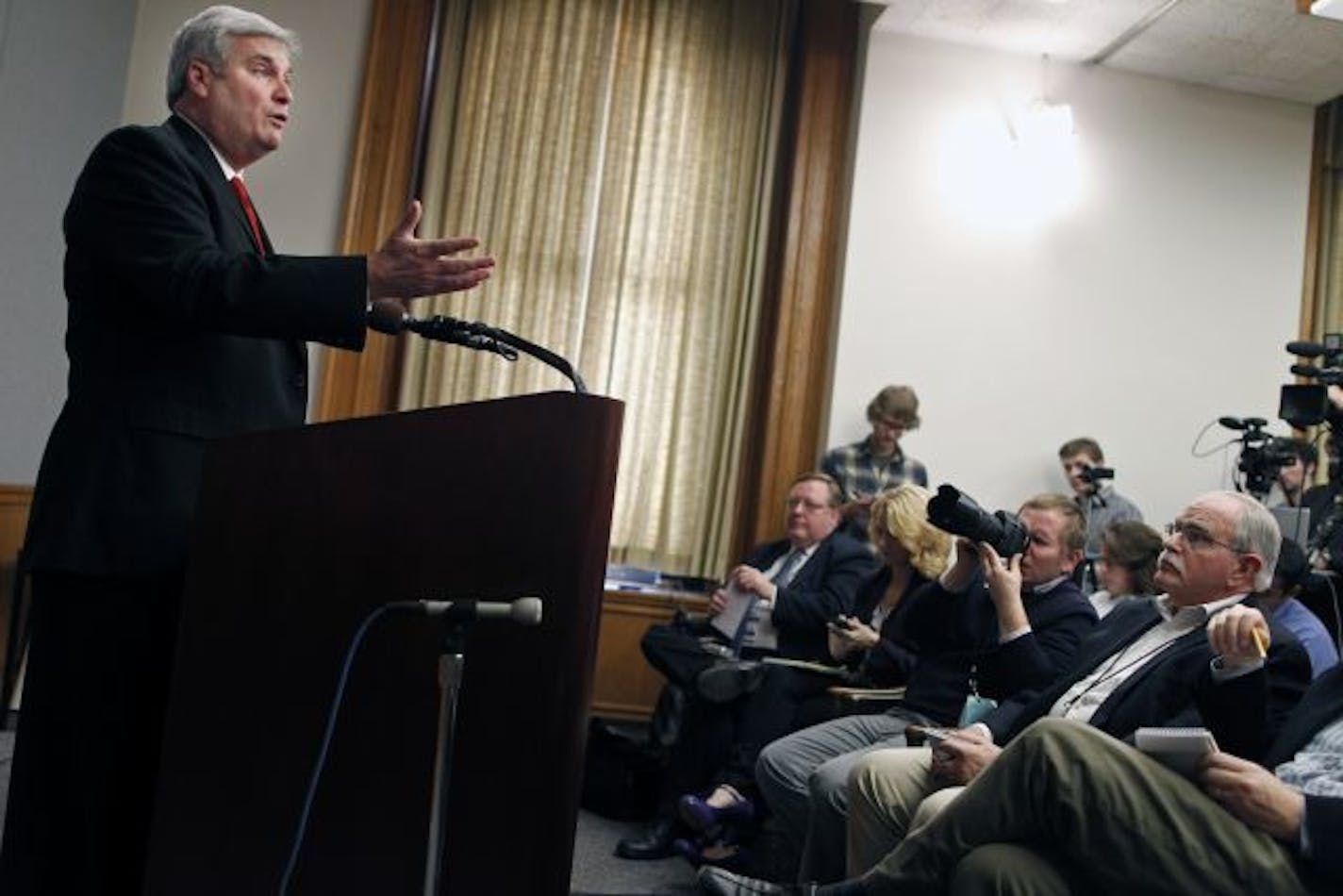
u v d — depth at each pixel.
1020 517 2.75
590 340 5.09
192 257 1.45
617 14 5.20
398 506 1.30
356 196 5.01
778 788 2.75
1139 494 5.00
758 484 5.04
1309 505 3.45
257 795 1.35
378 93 5.08
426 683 1.24
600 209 5.14
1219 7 4.54
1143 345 5.05
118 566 1.47
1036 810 1.71
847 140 5.12
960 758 2.16
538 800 1.14
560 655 1.15
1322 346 3.16
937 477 4.91
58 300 4.50
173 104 1.75
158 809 1.43
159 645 1.54
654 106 5.18
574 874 3.03
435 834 1.13
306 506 1.38
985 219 5.00
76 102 4.49
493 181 5.12
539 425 1.21
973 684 2.69
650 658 3.65
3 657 3.97
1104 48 4.97
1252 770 1.65
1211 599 2.20
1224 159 5.17
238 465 1.45
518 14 5.19
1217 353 5.09
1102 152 5.10
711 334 5.14
